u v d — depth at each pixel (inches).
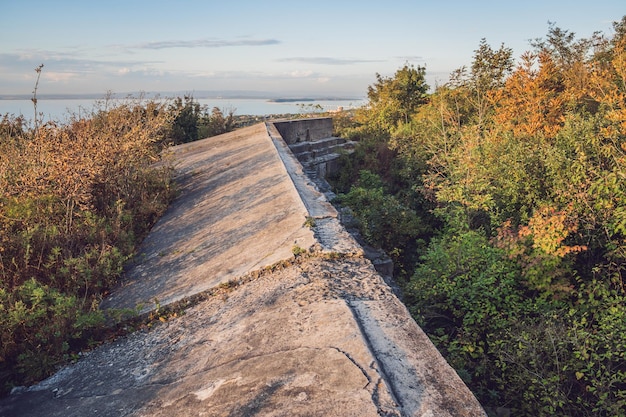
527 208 356.8
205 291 179.3
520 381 206.5
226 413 103.0
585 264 295.0
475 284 252.5
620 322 222.7
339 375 107.1
